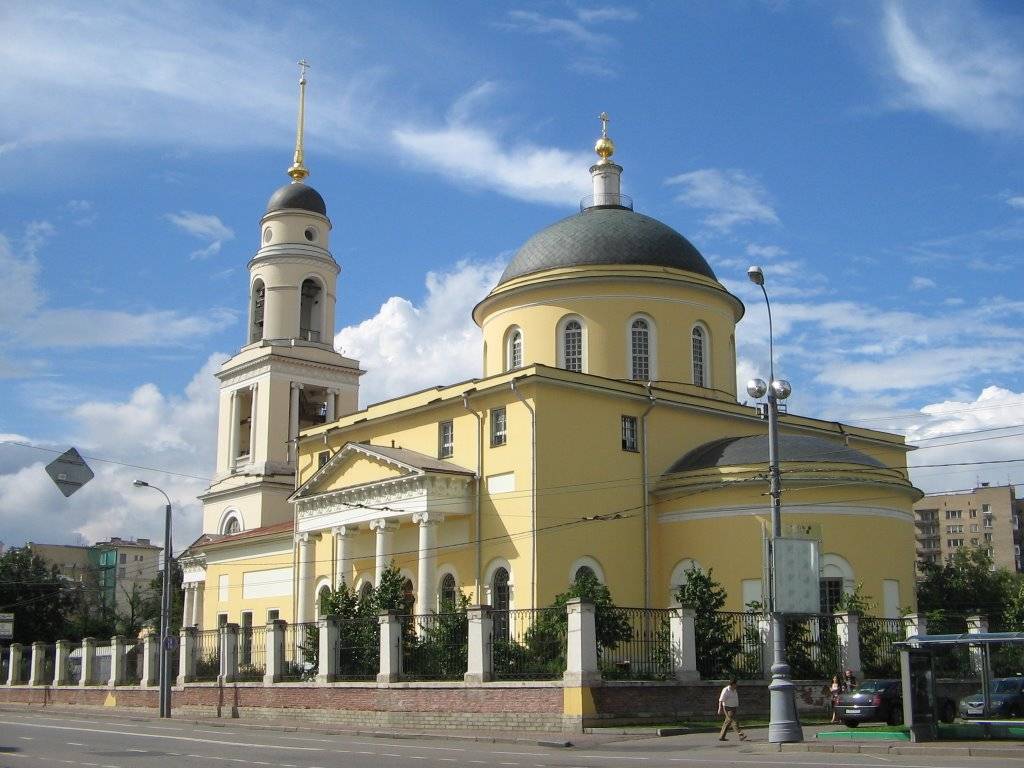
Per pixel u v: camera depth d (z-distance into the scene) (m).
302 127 69.88
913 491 42.09
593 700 29.25
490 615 32.34
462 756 23.36
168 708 42.22
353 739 30.09
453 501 41.78
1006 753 22.14
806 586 26.56
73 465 28.59
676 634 31.67
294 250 66.19
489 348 49.97
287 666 39.84
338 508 45.44
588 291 47.09
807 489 39.81
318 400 67.00
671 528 42.12
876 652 35.50
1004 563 125.62
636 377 46.56
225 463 66.00
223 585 57.09
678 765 20.19
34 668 55.84
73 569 117.06
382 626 35.09
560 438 40.84
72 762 22.69
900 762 20.44
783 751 24.20
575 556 40.25
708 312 48.56
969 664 30.28
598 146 53.50
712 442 45.09
